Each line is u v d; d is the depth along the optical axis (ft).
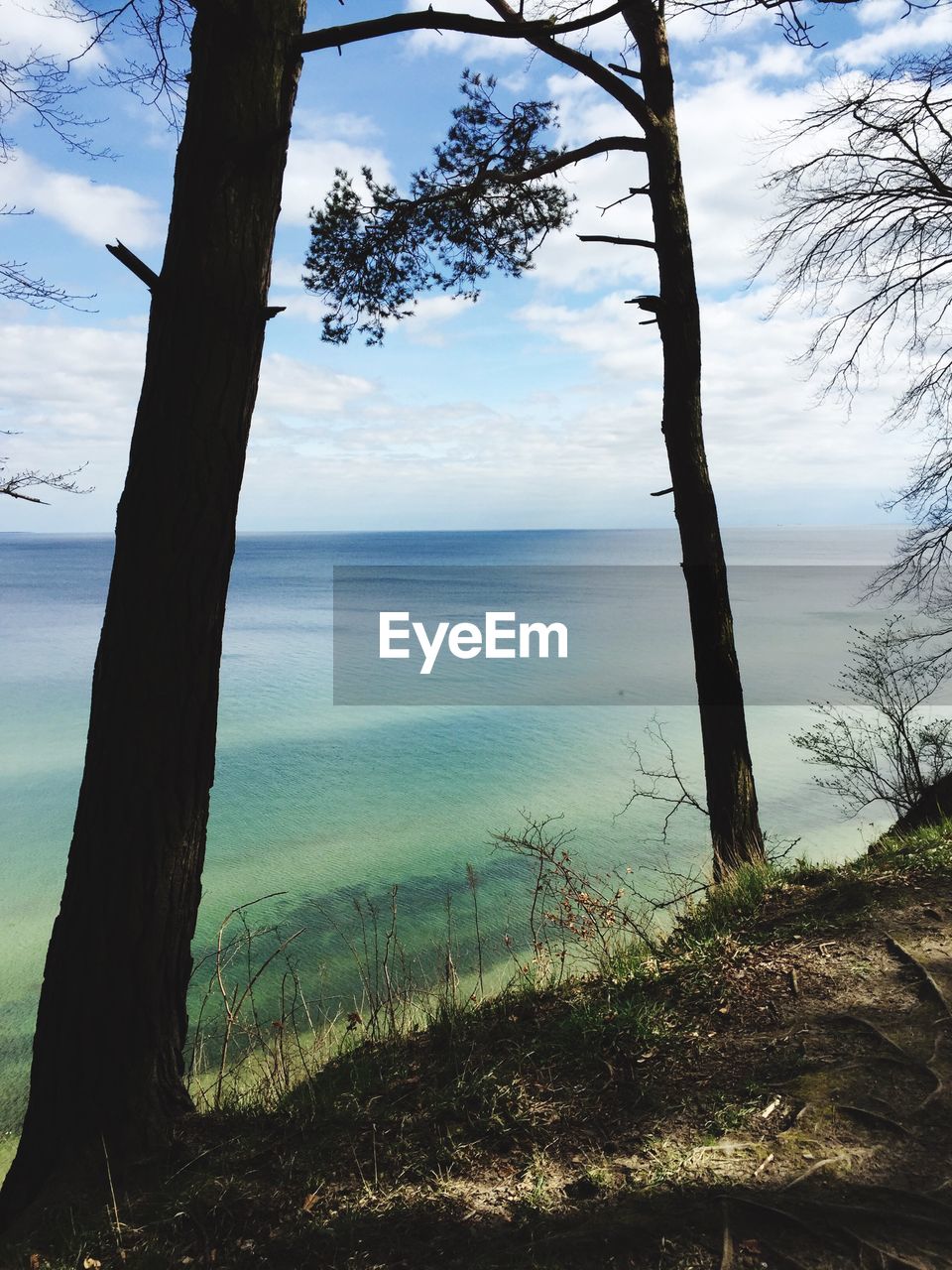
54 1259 8.09
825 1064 9.29
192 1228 8.14
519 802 52.31
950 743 30.89
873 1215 6.70
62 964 9.83
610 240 21.06
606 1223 7.04
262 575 396.98
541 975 14.92
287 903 35.99
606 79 20.24
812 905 14.84
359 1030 14.34
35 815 52.16
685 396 20.80
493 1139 8.93
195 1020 24.36
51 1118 9.72
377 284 25.82
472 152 24.93
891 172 27.81
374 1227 7.66
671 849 41.11
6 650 137.28
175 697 9.78
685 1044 10.37
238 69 9.55
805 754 60.95
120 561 9.87
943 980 10.73
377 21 10.07
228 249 9.58
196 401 9.59
